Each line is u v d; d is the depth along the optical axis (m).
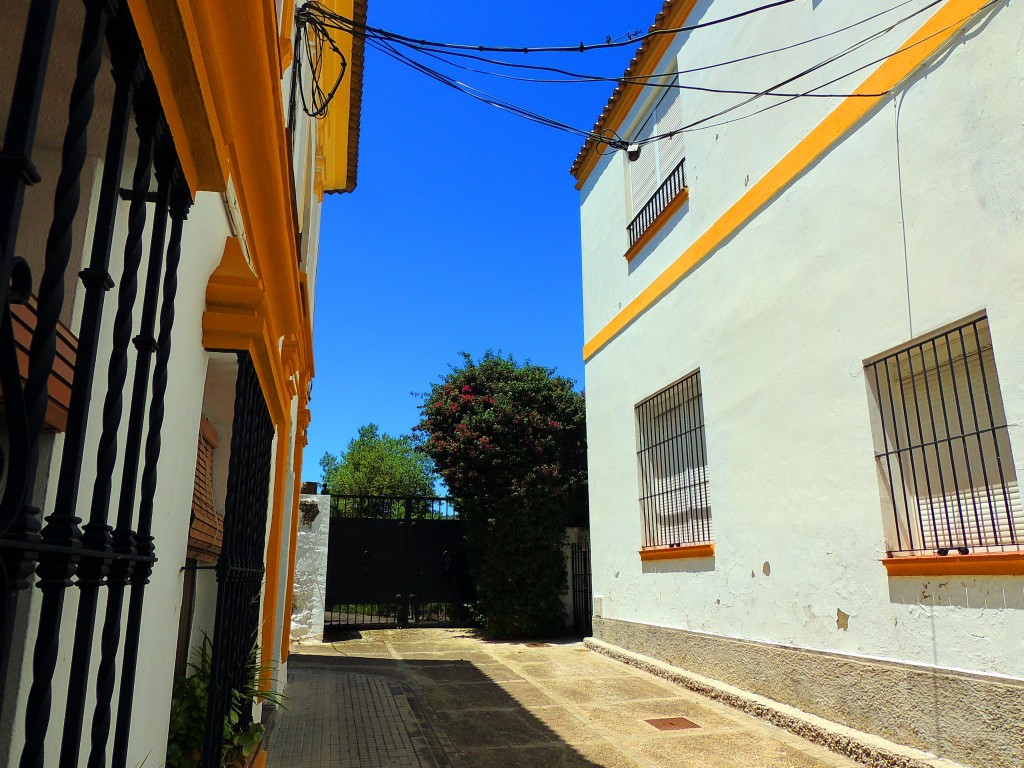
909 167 4.87
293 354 5.23
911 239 4.81
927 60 4.78
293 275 4.06
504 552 11.48
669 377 8.23
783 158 6.30
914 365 4.85
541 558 11.47
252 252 3.43
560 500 11.82
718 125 7.49
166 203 1.78
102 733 1.51
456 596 12.55
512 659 9.20
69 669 1.66
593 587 10.26
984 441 4.33
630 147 9.99
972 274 4.33
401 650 10.12
